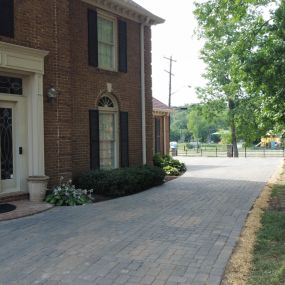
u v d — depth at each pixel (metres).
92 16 13.53
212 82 35.06
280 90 10.93
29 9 10.47
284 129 13.77
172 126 121.00
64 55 11.52
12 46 9.84
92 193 11.90
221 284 4.87
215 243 6.63
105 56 14.46
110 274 5.20
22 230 7.52
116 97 14.68
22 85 10.68
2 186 10.24
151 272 5.27
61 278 5.07
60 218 8.62
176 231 7.46
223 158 34.72
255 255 5.98
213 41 31.69
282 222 8.09
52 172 11.19
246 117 23.94
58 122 11.34
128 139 15.29
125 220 8.41
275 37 11.16
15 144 10.54
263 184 14.66
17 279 5.06
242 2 12.12
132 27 15.62
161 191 12.80
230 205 10.21
